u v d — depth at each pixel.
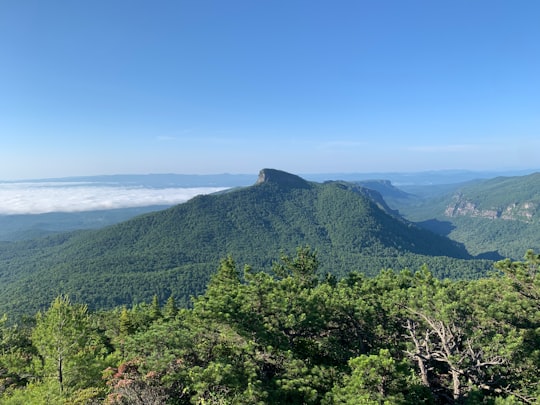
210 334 23.53
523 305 23.64
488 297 25.45
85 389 22.16
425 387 22.22
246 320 23.67
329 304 27.92
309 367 23.84
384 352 20.19
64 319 25.06
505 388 22.59
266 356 23.08
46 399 21.81
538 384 21.91
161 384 20.58
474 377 23.31
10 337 43.91
